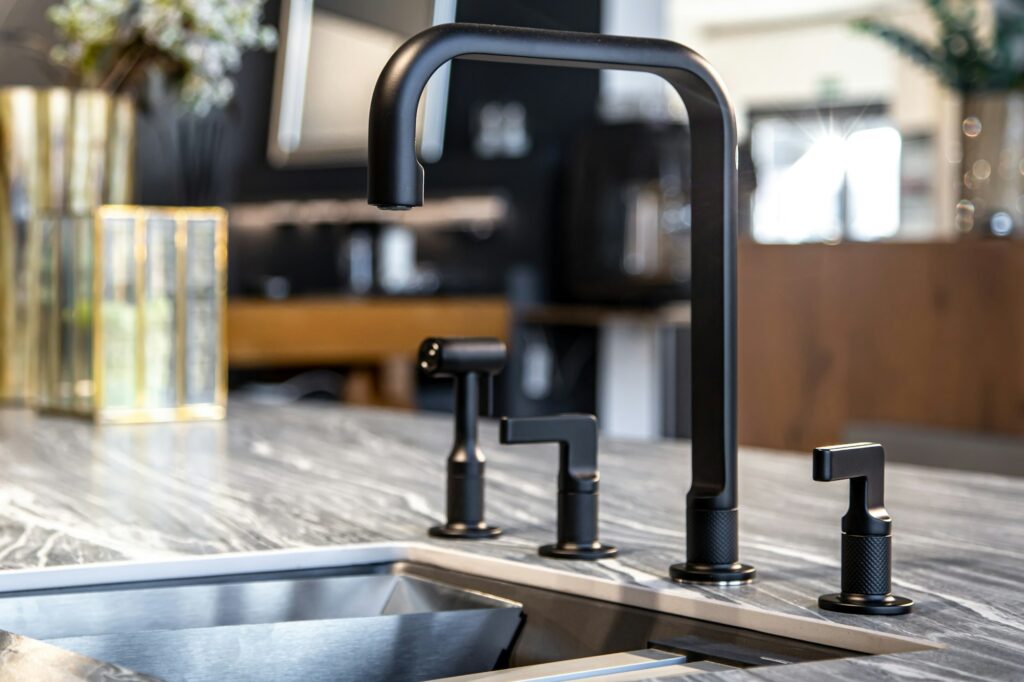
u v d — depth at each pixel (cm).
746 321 286
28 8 230
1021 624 68
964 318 259
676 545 91
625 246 533
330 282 573
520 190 551
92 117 203
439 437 158
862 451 70
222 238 179
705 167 76
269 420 178
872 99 901
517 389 531
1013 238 253
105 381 171
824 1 889
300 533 97
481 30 66
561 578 82
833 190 913
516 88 589
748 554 88
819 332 277
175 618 85
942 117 746
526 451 145
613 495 115
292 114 555
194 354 177
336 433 162
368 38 539
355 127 544
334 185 552
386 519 103
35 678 56
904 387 267
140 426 170
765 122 937
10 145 198
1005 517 104
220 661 76
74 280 175
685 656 69
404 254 567
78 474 127
